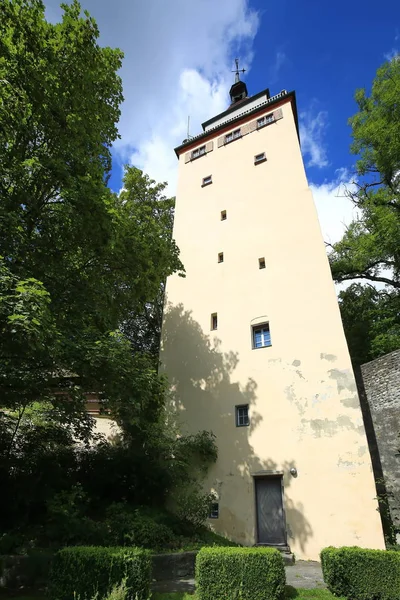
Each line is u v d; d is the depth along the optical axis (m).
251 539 11.43
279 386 13.09
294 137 17.98
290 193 16.56
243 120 20.33
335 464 11.23
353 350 21.58
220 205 18.42
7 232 8.24
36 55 9.35
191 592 6.95
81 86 10.16
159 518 10.59
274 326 14.13
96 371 8.71
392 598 5.87
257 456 12.47
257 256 15.91
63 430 12.36
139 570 5.61
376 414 12.32
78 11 10.01
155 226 13.52
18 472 10.65
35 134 9.61
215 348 15.14
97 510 10.84
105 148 11.41
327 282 13.85
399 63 19.88
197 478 13.00
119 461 12.11
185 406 14.73
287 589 6.64
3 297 6.44
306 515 11.03
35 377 9.03
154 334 22.28
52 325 7.27
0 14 9.05
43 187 9.75
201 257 17.55
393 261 21.17
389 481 11.22
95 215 9.70
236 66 27.12
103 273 11.63
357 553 6.40
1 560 7.15
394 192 21.22
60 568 5.76
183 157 21.55
